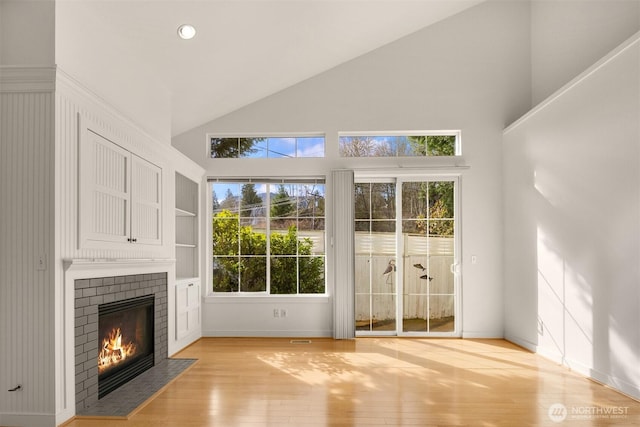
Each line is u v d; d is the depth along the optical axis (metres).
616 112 3.62
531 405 3.32
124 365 3.89
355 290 6.05
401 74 6.11
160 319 4.58
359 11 4.94
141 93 4.32
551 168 4.70
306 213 6.13
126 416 3.06
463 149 6.04
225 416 3.10
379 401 3.41
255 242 6.13
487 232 5.98
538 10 5.82
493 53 6.09
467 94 6.08
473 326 5.93
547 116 4.80
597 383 3.85
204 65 4.70
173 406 3.30
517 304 5.53
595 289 3.91
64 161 2.98
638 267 3.36
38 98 2.90
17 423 2.86
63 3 3.07
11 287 2.89
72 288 3.04
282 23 4.52
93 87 3.47
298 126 6.09
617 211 3.61
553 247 4.66
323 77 6.13
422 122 6.06
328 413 3.15
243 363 4.57
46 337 2.86
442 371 4.27
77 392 3.11
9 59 2.99
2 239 2.90
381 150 6.14
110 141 3.55
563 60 5.19
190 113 5.65
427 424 2.95
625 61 3.52
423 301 6.05
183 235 6.02
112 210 3.59
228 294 6.08
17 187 2.90
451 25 6.13
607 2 4.35
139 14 3.63
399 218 6.11
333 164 6.06
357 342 5.61
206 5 3.80
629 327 3.46
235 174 6.09
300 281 6.10
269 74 5.51
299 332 5.94
